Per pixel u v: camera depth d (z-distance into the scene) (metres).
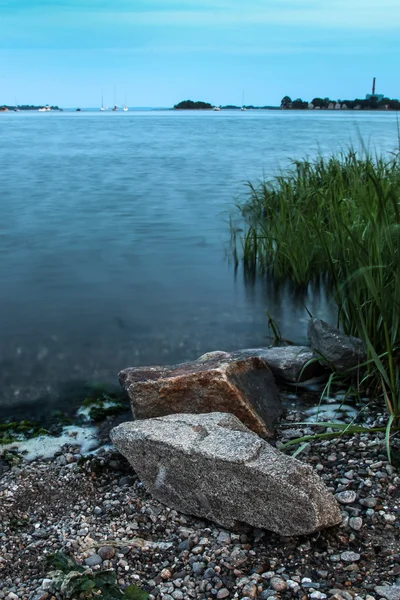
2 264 10.95
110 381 6.25
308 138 41.34
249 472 3.57
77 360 6.81
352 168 10.95
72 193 19.06
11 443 4.98
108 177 22.86
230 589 3.22
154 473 3.99
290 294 9.23
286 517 3.51
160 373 5.22
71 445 4.96
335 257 8.97
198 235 13.25
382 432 4.71
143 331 7.73
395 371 5.22
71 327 7.88
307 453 4.53
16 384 6.18
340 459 4.41
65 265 10.91
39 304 8.80
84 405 5.68
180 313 8.45
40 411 5.60
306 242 9.49
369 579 3.23
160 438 3.92
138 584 3.30
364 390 5.58
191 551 3.53
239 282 9.91
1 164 27.41
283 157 28.05
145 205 16.91
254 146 35.56
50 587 3.20
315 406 5.40
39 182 21.56
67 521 3.89
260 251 10.48
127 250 11.98
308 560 3.40
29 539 3.71
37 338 7.48
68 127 70.88
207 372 4.88
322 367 5.98
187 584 3.27
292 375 5.82
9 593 3.21
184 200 17.61
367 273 4.88
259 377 5.40
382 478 4.11
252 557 3.46
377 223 5.19
